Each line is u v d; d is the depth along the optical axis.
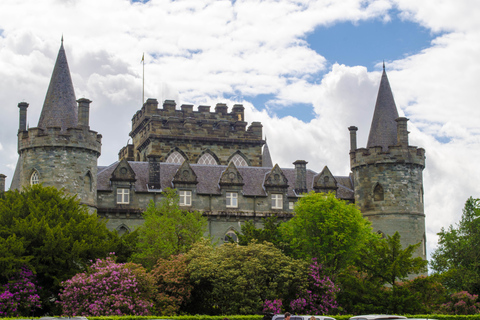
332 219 62.91
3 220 56.88
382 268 59.31
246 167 81.06
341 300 58.19
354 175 81.00
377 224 77.56
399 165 78.06
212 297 57.03
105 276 51.47
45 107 73.25
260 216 76.88
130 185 74.25
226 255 56.72
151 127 89.31
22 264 53.38
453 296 64.62
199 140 90.69
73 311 49.78
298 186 80.12
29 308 51.97
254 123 93.38
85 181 70.62
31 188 62.12
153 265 59.47
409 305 56.16
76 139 70.19
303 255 62.91
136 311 50.41
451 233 74.81
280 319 39.50
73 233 57.38
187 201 75.75
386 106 82.00
